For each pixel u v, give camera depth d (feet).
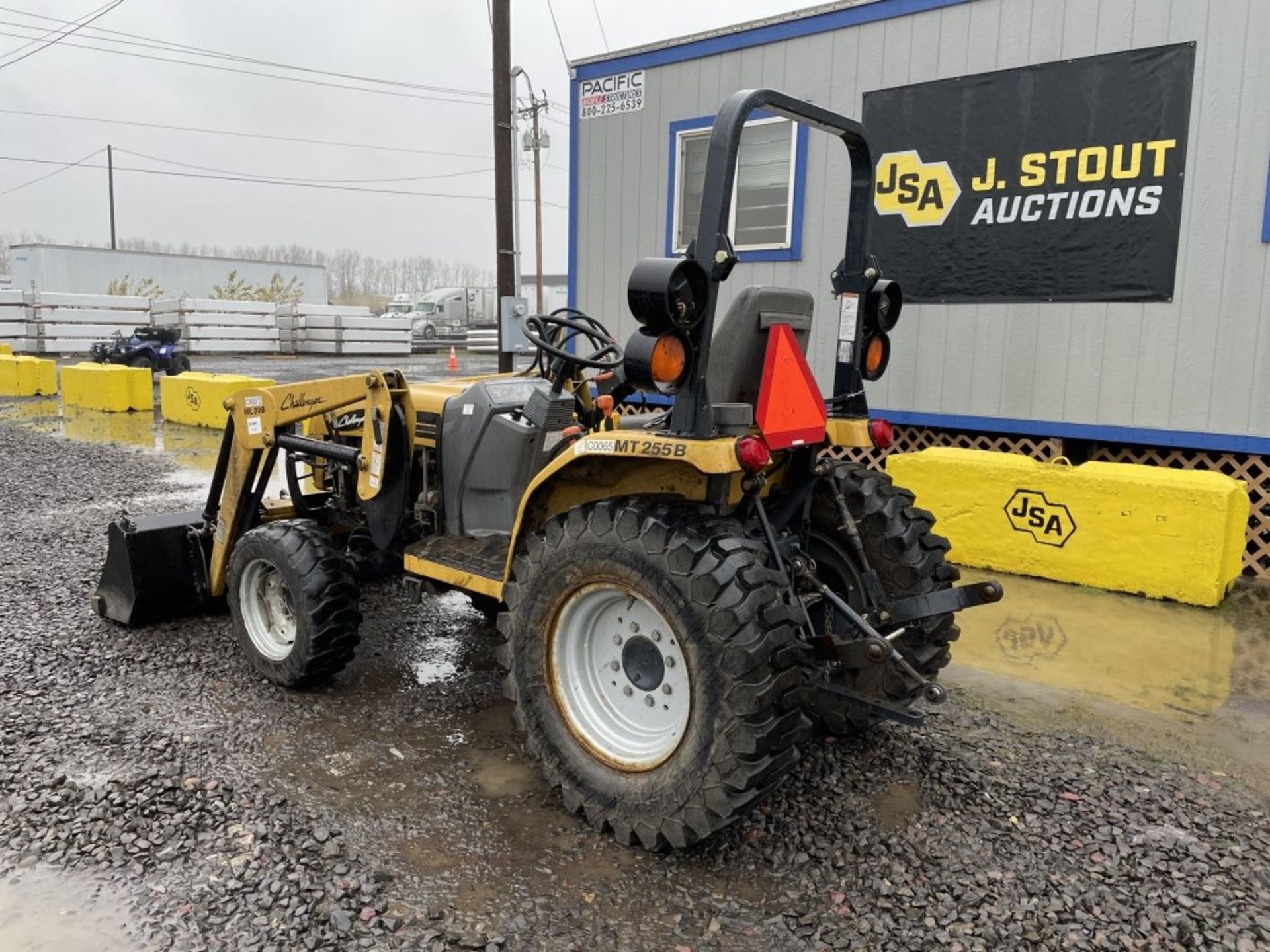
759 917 8.22
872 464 24.56
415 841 9.33
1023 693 13.25
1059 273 20.85
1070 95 20.27
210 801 9.98
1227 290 18.95
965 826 9.71
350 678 13.60
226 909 8.18
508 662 10.14
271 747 11.33
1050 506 18.60
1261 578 19.12
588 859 9.07
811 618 11.27
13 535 21.68
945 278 22.44
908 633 10.91
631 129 27.40
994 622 16.21
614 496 10.18
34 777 10.40
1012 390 21.75
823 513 11.35
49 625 15.46
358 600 12.96
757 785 8.49
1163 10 19.03
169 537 15.15
